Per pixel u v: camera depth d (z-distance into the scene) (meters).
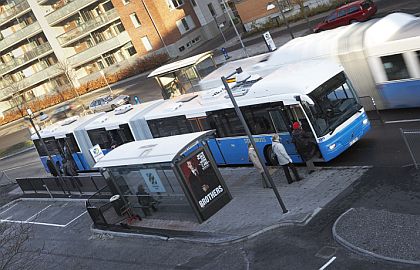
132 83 58.91
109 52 68.19
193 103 22.64
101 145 28.50
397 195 13.70
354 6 36.88
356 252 11.84
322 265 11.99
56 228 23.62
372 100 19.22
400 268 10.64
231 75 23.52
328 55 20.83
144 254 17.19
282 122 18.17
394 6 37.75
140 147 19.66
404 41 18.34
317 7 47.00
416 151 15.85
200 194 17.34
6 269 16.97
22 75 77.62
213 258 14.75
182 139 18.11
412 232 11.61
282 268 12.65
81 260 19.00
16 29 75.31
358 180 15.49
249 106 19.02
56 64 70.25
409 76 18.72
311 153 17.23
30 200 29.91
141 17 63.19
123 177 19.81
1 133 68.12
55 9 69.50
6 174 42.06
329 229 13.41
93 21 66.56
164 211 19.25
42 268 19.55
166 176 17.92
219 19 67.81
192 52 61.41
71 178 26.30
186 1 65.12
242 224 15.87
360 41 19.72
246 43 49.09
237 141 20.36
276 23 49.69
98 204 21.28
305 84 17.55
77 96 65.12
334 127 17.22
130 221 20.27
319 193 15.67
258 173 19.58
